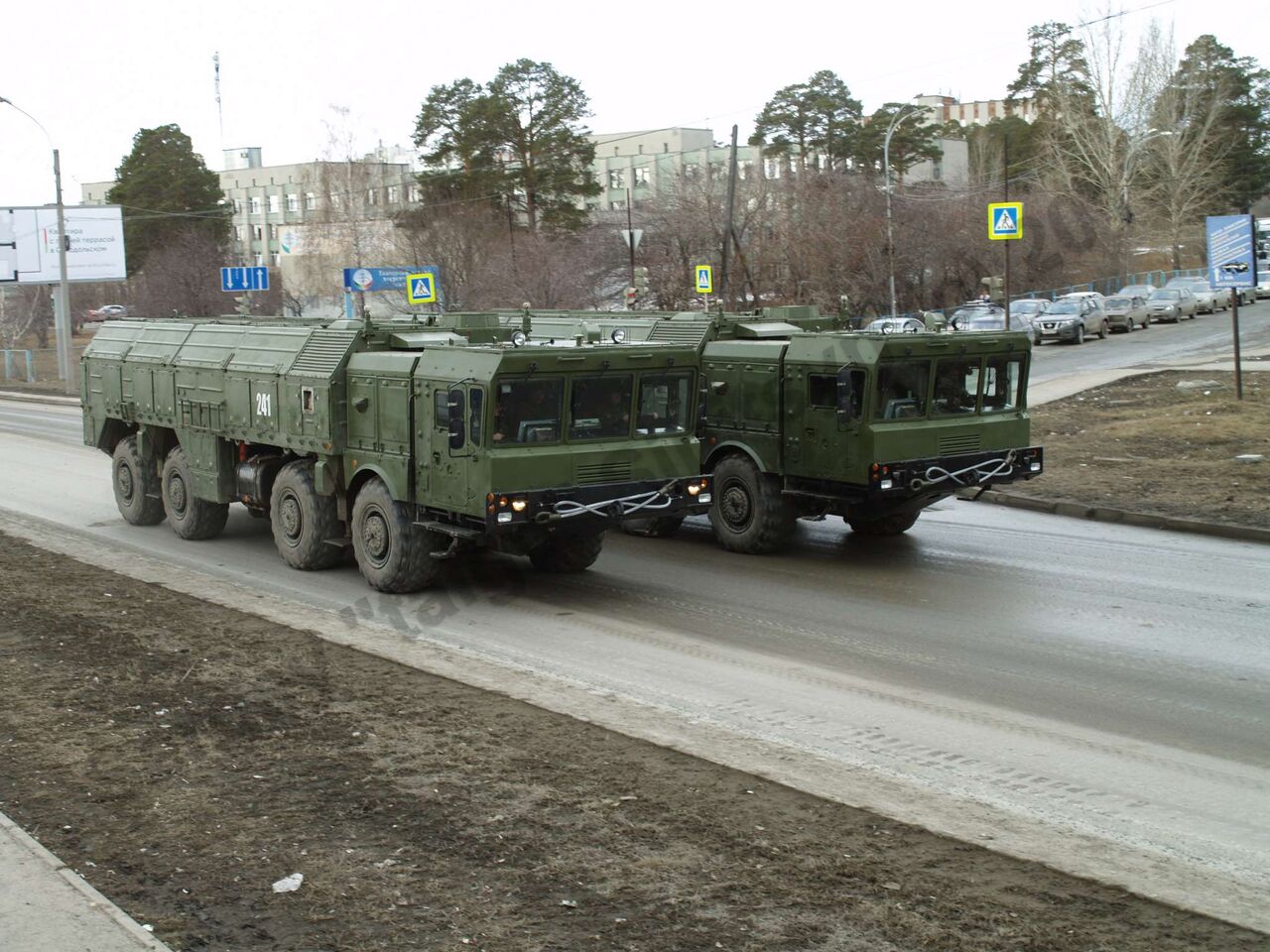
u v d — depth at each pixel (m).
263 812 7.17
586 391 13.09
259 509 16.25
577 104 60.94
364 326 14.25
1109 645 11.07
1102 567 14.34
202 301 62.50
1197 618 11.93
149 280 66.94
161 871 6.41
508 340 15.24
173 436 17.91
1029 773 7.95
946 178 72.88
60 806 7.30
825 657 10.85
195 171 82.44
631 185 93.38
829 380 14.93
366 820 7.04
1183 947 5.59
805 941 5.59
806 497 15.46
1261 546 15.22
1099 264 59.44
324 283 61.75
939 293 48.94
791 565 15.09
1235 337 25.52
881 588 13.64
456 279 51.50
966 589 13.45
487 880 6.25
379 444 13.68
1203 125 68.62
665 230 53.59
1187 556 14.78
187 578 14.36
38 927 5.69
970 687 9.89
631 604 13.10
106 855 6.61
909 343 14.75
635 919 5.80
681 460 13.76
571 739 8.50
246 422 15.52
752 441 15.91
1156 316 52.97
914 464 14.74
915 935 5.65
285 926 5.78
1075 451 22.00
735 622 12.23
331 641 11.42
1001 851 6.67
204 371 16.25
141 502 18.00
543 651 11.20
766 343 15.89
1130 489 18.52
